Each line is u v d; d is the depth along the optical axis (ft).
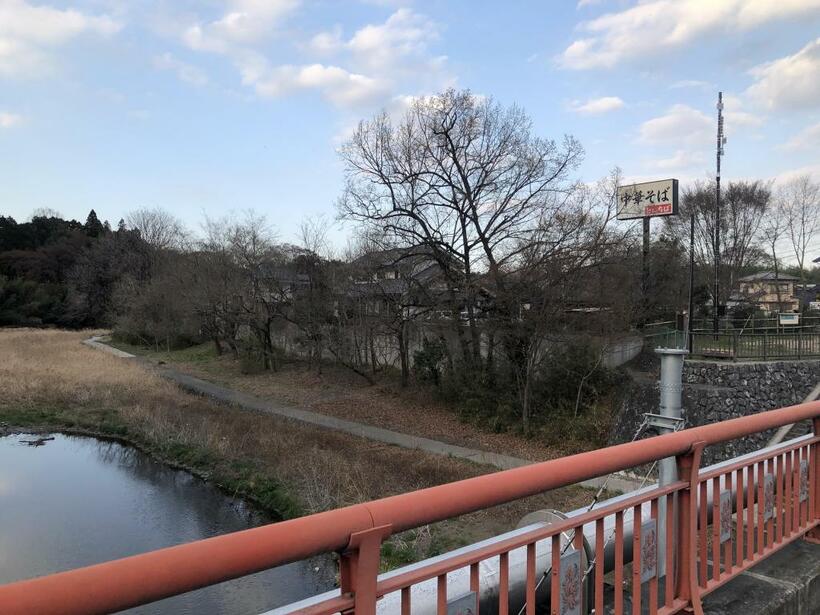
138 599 3.65
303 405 74.18
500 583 6.27
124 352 142.92
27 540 34.94
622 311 59.36
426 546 28.73
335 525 4.62
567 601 6.98
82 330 225.76
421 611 6.68
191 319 122.93
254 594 27.04
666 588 8.55
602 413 58.18
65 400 76.13
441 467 45.44
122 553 33.09
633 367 66.39
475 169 65.92
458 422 64.34
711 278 143.43
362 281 80.38
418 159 68.64
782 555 11.79
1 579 29.99
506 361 64.49
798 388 57.88
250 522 37.32
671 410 9.78
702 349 62.59
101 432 61.93
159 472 48.44
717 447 48.83
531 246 58.49
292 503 37.68
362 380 85.97
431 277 73.10
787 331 68.90
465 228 66.95
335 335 86.22
